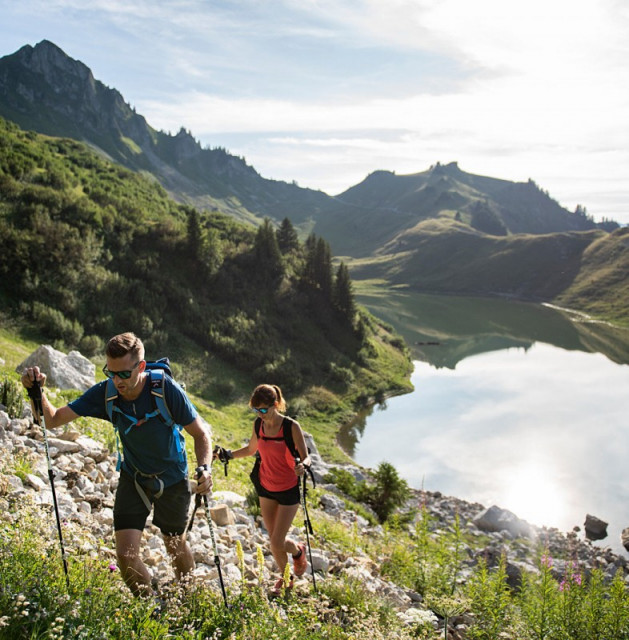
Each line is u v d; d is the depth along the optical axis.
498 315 168.38
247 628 3.80
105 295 63.34
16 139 97.56
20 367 15.69
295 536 8.91
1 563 3.42
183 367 62.16
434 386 79.81
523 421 60.16
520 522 27.00
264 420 5.72
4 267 56.12
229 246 94.38
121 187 105.00
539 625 6.80
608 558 23.72
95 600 3.43
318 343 82.81
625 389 75.94
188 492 4.40
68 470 7.38
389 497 20.36
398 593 7.74
